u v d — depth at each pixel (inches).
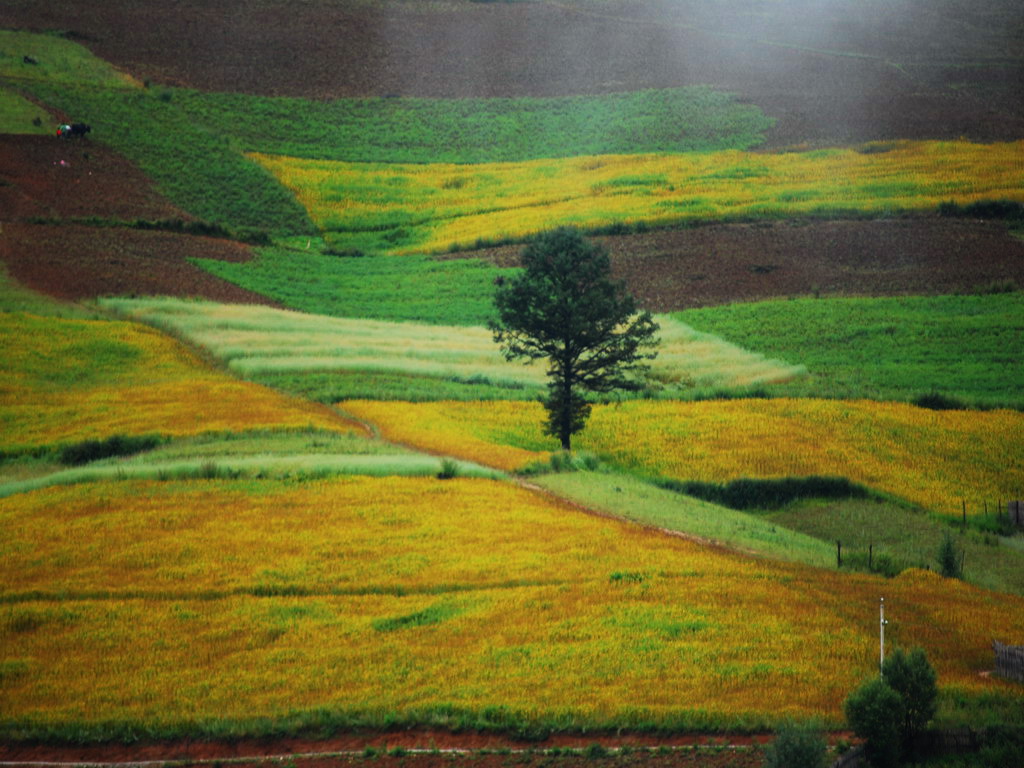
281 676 1140.5
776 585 1376.7
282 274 3875.5
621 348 2431.1
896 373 2726.4
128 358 2719.0
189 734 1053.8
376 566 1430.9
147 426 2186.3
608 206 4387.3
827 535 1856.5
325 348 2967.5
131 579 1395.2
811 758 884.6
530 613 1278.3
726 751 979.3
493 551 1486.2
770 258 3762.3
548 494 1819.6
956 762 946.1
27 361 2610.7
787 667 1124.5
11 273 3358.8
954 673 1137.4
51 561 1448.1
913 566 1581.0
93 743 1047.6
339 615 1288.1
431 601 1323.8
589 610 1280.8
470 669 1143.6
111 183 4507.9
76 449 2033.7
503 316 2367.1
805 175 4611.2
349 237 4446.4
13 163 4451.3
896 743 946.7
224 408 2326.5
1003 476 2132.1
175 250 3924.7
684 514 1765.5
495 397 2618.1
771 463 2148.1
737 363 2851.9
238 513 1628.9
